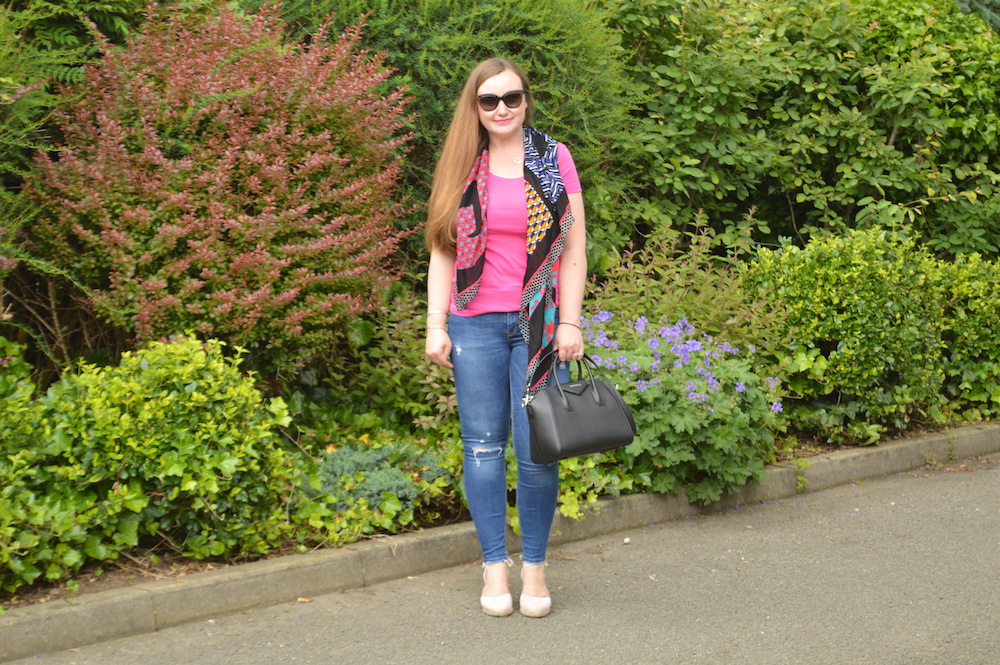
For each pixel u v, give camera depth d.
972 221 8.66
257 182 4.58
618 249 7.30
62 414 3.87
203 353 4.02
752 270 6.77
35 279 5.03
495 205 3.60
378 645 3.39
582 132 6.57
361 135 4.98
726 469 5.18
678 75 7.60
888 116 8.59
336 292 4.93
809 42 8.37
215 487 3.80
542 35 6.31
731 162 7.83
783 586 4.04
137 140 4.61
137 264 4.46
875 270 6.36
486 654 3.32
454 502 4.72
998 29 9.73
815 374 6.27
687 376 5.23
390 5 6.12
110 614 3.42
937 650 3.38
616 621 3.63
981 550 4.57
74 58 4.77
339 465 4.60
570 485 4.84
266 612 3.71
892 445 6.52
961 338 7.44
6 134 4.53
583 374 5.11
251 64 4.80
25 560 3.54
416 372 5.34
